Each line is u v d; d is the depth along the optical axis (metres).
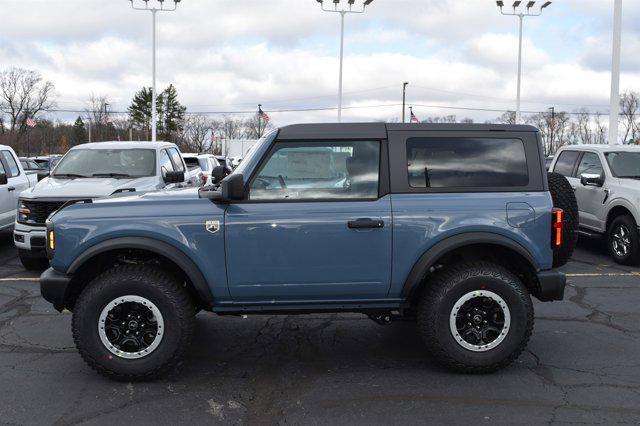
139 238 4.38
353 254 4.44
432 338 4.51
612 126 18.28
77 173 9.50
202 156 18.66
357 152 4.55
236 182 4.28
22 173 11.01
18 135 93.06
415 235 4.45
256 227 4.40
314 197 4.50
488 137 4.65
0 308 6.70
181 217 4.40
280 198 4.49
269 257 4.42
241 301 4.50
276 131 4.55
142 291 4.34
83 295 4.38
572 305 6.80
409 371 4.73
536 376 4.60
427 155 4.59
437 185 4.57
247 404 4.11
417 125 4.63
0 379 4.56
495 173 4.62
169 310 4.37
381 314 4.89
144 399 4.19
